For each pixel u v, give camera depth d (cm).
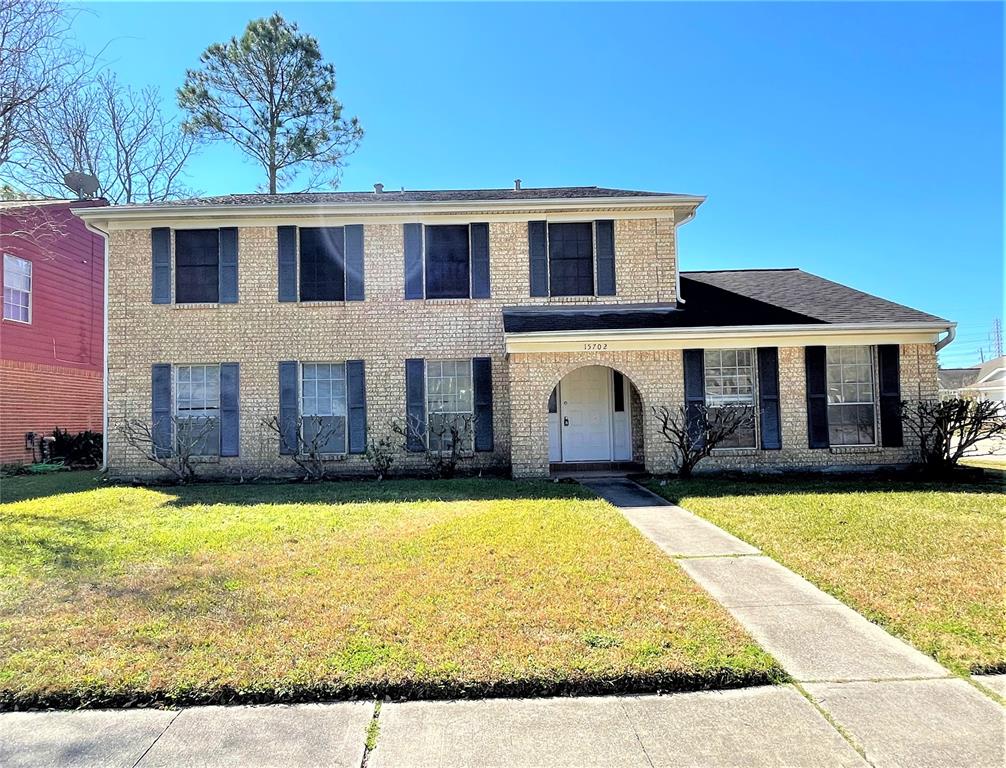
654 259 1236
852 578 469
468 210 1207
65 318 1619
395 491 948
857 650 346
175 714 287
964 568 492
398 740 265
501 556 532
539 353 1100
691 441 1103
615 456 1280
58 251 1591
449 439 1199
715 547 581
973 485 955
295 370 1188
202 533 642
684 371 1127
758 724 275
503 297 1216
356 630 364
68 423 1619
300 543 591
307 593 434
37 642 352
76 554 554
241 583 460
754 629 376
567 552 545
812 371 1141
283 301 1195
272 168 2325
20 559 538
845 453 1137
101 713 288
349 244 1205
